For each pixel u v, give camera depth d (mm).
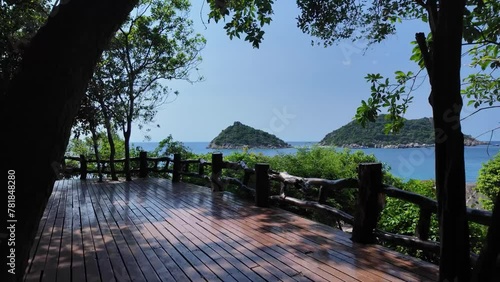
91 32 1066
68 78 1016
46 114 980
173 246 3398
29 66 1015
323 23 2680
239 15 3104
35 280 2621
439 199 1815
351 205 7066
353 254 3070
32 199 961
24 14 4105
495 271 1336
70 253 3227
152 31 9266
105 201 5875
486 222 2328
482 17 2396
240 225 4156
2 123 966
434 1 1789
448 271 1798
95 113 8500
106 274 2729
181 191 6879
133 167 10617
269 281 2547
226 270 2775
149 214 4824
